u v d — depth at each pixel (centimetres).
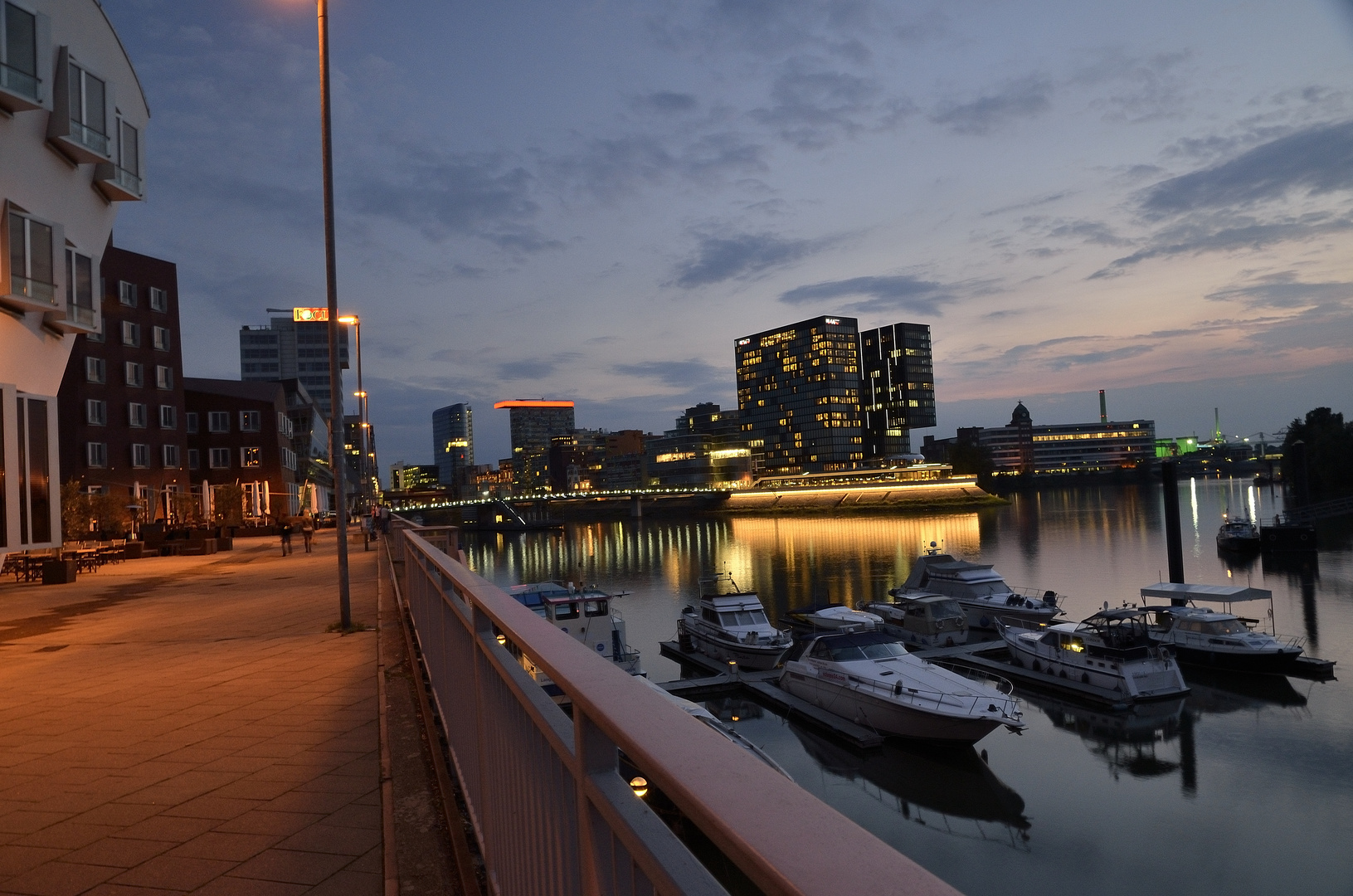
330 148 1209
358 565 2358
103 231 2633
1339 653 3212
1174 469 4675
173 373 5753
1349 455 9756
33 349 2266
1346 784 1991
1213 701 2595
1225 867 1666
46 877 356
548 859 209
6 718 667
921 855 1745
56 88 2270
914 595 3784
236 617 1305
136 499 4366
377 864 360
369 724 604
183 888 343
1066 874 1666
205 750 552
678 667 3522
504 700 271
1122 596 4966
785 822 78
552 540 14125
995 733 2386
